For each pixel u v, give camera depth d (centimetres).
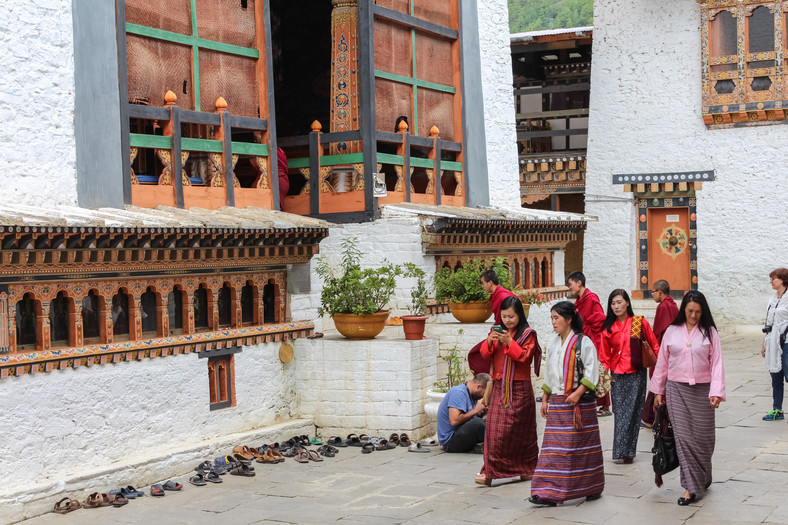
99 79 950
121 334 911
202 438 988
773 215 2095
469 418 1015
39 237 779
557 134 2420
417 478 905
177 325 978
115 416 888
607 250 2239
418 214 1270
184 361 970
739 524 721
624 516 752
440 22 1487
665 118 2183
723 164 2136
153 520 769
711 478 811
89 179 937
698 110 2152
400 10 1384
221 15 1111
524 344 862
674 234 2217
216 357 1017
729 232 2139
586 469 794
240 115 1136
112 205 959
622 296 955
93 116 942
